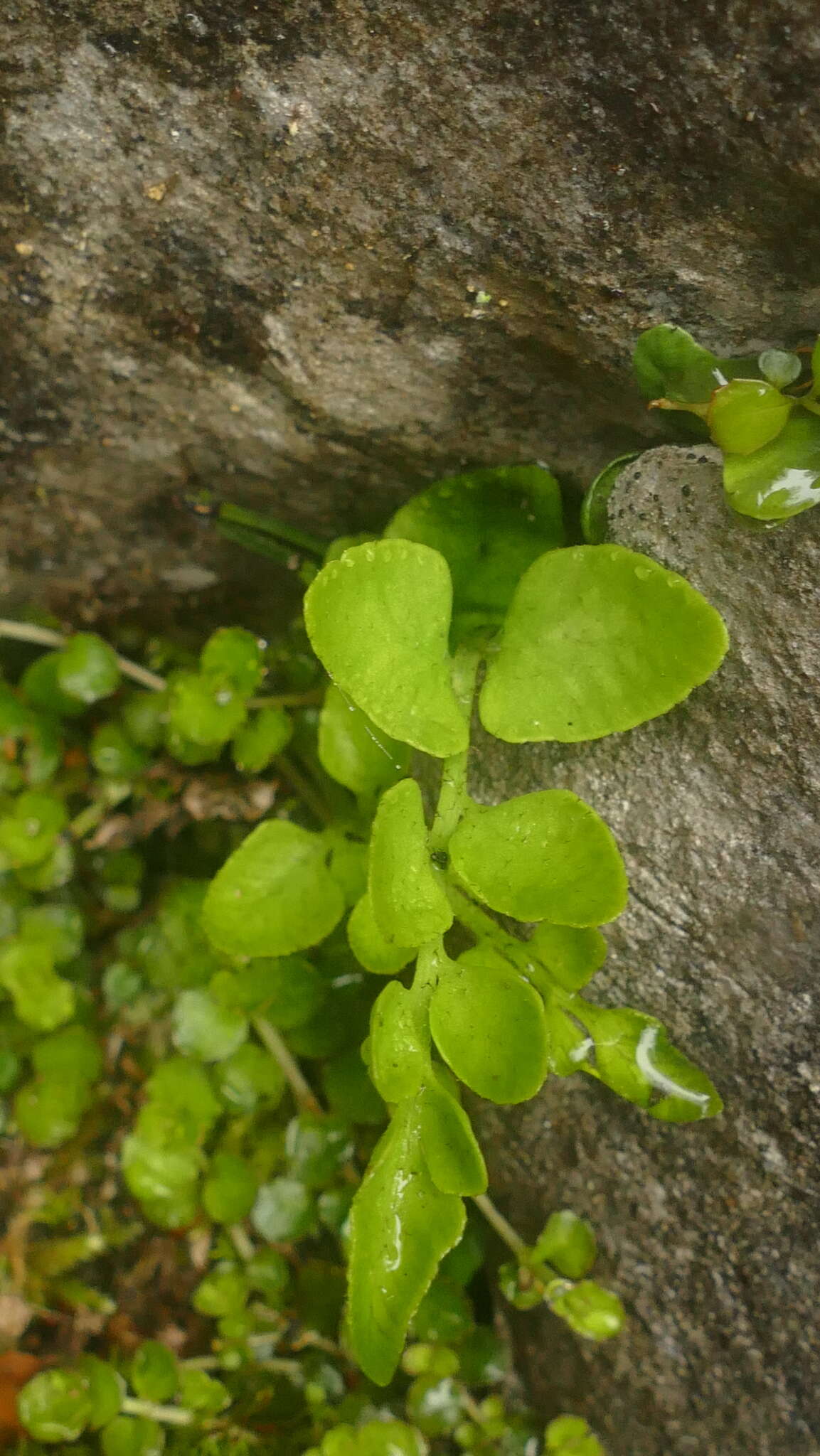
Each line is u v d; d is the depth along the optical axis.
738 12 0.10
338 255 0.12
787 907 0.12
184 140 0.12
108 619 0.17
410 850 0.11
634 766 0.12
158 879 0.18
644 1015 0.12
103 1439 0.15
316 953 0.16
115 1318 0.17
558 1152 0.15
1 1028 0.17
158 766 0.17
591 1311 0.14
